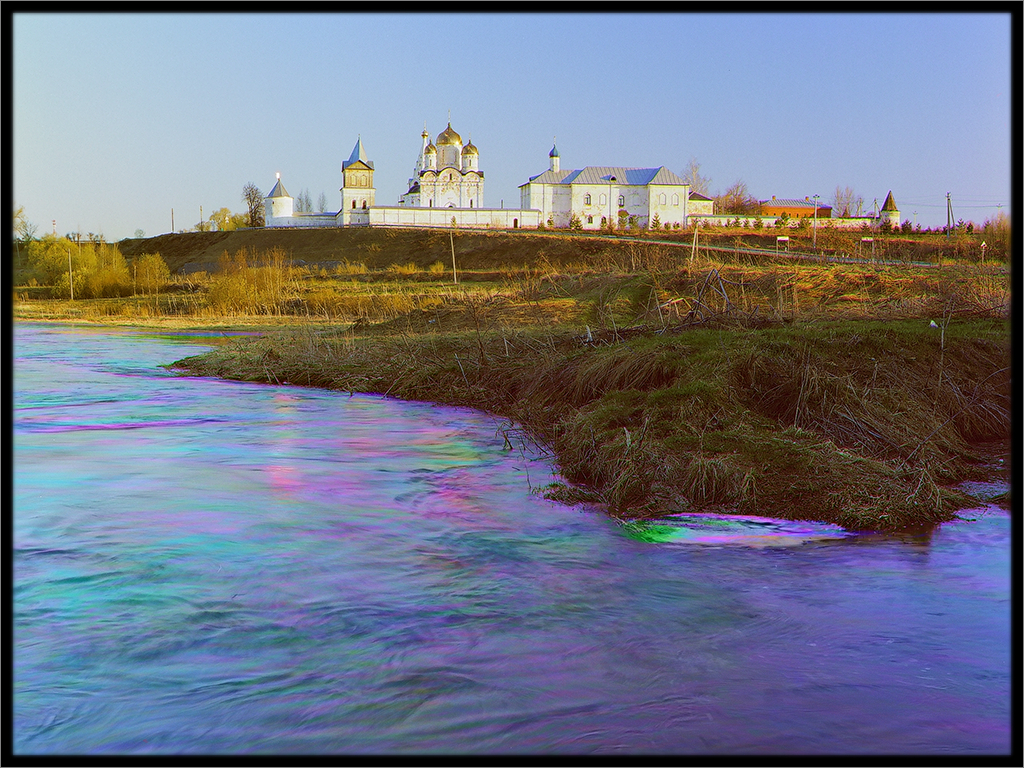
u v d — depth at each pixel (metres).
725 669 5.57
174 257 125.69
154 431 14.48
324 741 4.69
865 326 14.67
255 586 7.06
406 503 9.82
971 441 12.15
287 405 17.48
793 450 10.09
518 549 8.13
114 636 5.98
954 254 34.62
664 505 9.35
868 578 7.30
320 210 167.62
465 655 5.76
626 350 14.10
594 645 5.91
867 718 4.93
